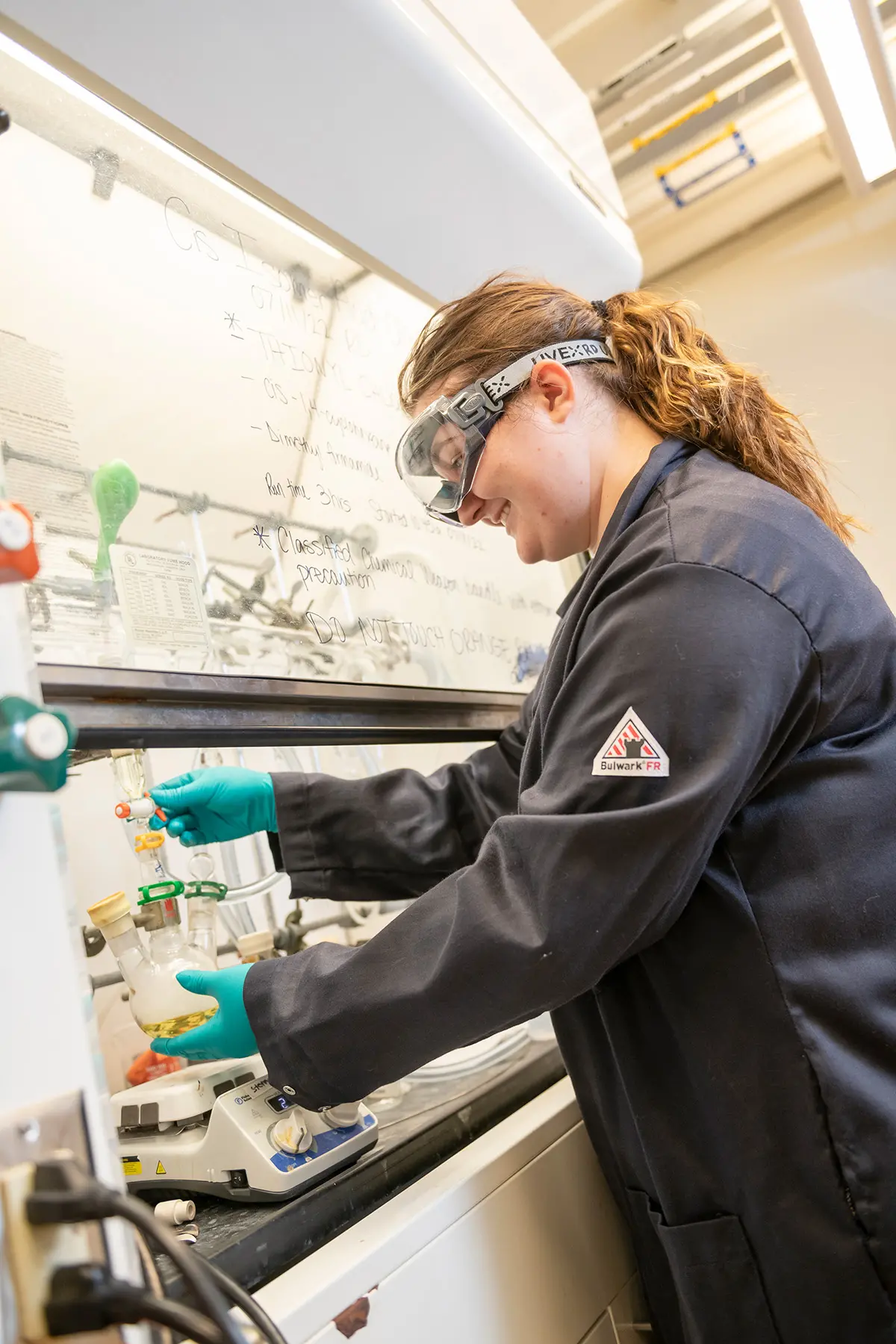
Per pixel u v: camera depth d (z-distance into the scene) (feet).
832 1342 2.42
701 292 8.36
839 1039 2.50
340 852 3.73
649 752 2.38
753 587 2.53
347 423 4.34
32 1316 1.23
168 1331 1.54
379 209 4.04
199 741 3.06
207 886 3.33
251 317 3.91
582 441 3.30
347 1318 2.24
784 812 2.66
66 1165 1.32
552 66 4.92
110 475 3.01
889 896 2.59
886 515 7.30
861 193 7.04
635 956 2.85
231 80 3.20
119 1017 3.84
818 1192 2.45
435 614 4.66
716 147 7.07
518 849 2.48
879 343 7.49
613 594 2.69
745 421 3.22
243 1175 2.64
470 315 3.45
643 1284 3.28
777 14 5.10
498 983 2.36
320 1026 2.47
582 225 4.62
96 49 3.00
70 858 3.97
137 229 3.45
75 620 2.79
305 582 3.81
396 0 3.25
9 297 2.93
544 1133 3.26
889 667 2.85
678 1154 2.71
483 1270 2.70
